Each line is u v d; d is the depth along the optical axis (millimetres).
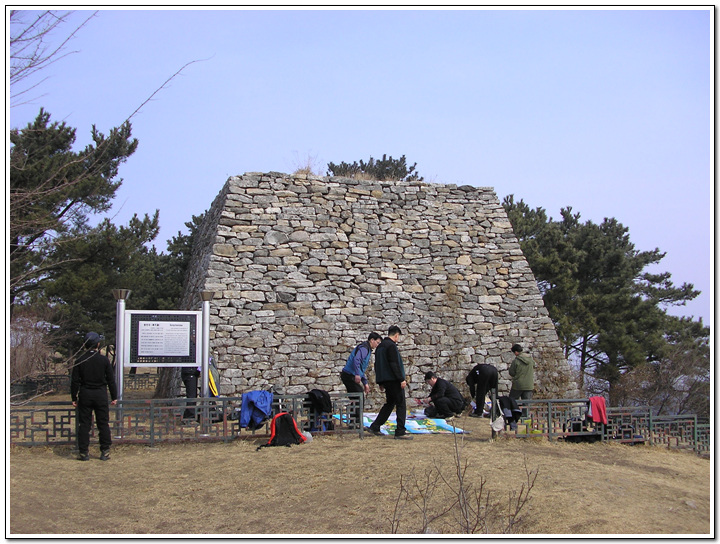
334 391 12484
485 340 13469
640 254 24688
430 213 13930
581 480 7254
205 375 9531
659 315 21953
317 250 13070
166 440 8883
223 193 13422
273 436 8789
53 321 15992
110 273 16438
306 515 6371
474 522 6055
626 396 20031
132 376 19984
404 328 13125
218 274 12398
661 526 6047
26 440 8688
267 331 12406
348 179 13680
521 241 22734
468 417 11688
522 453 8445
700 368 20672
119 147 14242
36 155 12172
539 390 13359
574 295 21781
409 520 6172
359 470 7551
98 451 8484
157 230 17719
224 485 7176
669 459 8891
